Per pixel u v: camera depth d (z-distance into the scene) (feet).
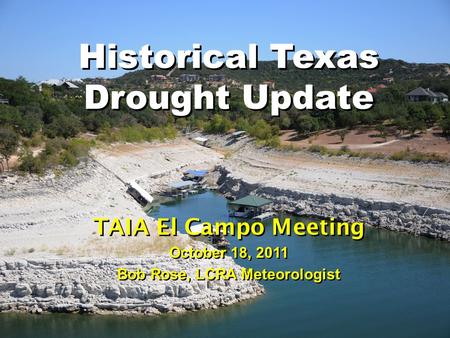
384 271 169.68
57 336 125.49
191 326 129.29
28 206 193.57
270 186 277.64
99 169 279.49
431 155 272.92
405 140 326.24
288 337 125.08
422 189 237.25
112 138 357.20
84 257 144.05
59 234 165.89
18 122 297.33
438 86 522.06
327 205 244.42
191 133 518.78
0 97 387.14
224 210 263.08
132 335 125.39
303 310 139.13
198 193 311.47
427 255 185.88
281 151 345.51
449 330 128.57
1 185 208.74
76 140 307.99
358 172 276.62
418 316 136.56
